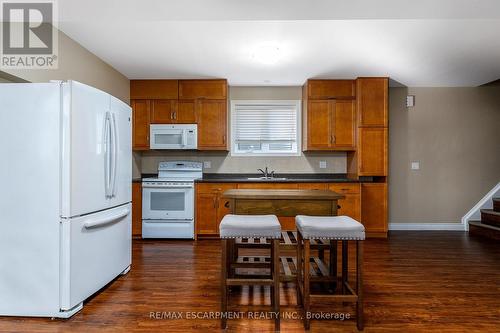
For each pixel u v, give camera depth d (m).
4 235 2.07
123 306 2.22
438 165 4.87
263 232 1.97
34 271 2.06
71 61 3.07
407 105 4.86
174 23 2.75
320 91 4.45
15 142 2.07
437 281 2.70
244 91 4.92
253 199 2.52
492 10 2.30
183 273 2.90
